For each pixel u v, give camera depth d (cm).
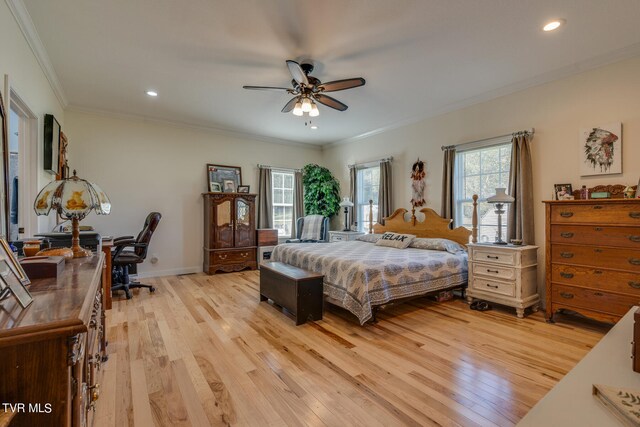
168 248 531
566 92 337
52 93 358
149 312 342
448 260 373
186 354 243
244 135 609
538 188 359
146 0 221
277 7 229
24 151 282
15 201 274
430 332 288
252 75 343
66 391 76
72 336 77
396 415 172
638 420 61
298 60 307
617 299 267
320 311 320
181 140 543
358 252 391
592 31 261
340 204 611
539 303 355
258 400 185
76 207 180
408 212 514
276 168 648
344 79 317
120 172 488
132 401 183
